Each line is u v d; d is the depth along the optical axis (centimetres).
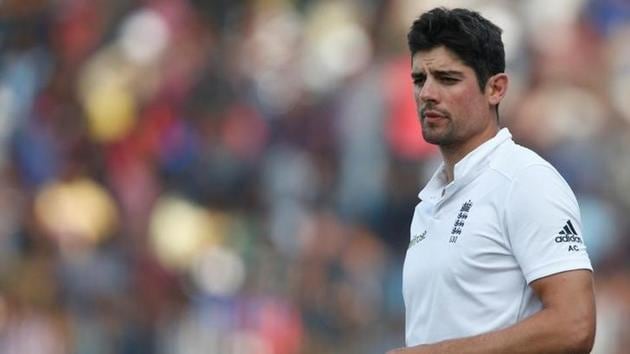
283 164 4422
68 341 4116
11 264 4303
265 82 4791
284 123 4556
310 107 4531
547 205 1392
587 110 4262
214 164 4509
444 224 1459
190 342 4094
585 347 1355
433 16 1457
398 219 4116
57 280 4200
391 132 4234
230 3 5100
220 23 5081
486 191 1435
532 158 1434
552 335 1346
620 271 3878
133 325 4116
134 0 5147
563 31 4447
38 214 4456
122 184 4581
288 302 4028
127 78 4919
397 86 4331
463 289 1425
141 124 4750
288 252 4138
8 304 4200
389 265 4012
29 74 5072
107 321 4122
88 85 4975
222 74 4844
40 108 4934
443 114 1452
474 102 1455
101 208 4538
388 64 4544
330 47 4788
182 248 4356
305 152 4425
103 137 4778
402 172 4172
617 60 4419
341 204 4216
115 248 4381
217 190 4459
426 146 4162
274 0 5056
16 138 4800
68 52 5116
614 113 4294
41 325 4150
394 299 3959
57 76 5034
